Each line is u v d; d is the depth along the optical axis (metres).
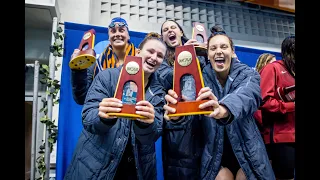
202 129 1.32
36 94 1.59
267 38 2.58
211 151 1.27
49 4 1.79
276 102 1.54
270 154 1.61
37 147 1.78
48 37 2.02
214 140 1.27
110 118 1.04
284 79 1.60
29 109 1.96
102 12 2.29
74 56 1.35
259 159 1.26
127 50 1.57
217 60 1.28
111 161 1.15
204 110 1.04
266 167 1.27
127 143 1.20
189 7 2.49
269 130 1.60
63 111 1.65
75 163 1.22
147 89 1.24
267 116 1.61
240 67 1.34
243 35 2.53
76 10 2.15
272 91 1.58
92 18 2.25
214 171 1.25
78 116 1.67
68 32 1.77
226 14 2.56
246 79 1.28
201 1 2.53
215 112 1.03
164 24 1.62
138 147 1.17
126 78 1.07
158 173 1.62
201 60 1.46
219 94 1.31
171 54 1.53
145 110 1.01
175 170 1.32
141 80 1.07
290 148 1.57
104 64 1.56
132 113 1.01
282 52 1.66
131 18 2.33
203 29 1.62
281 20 2.69
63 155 1.60
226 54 1.28
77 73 1.44
